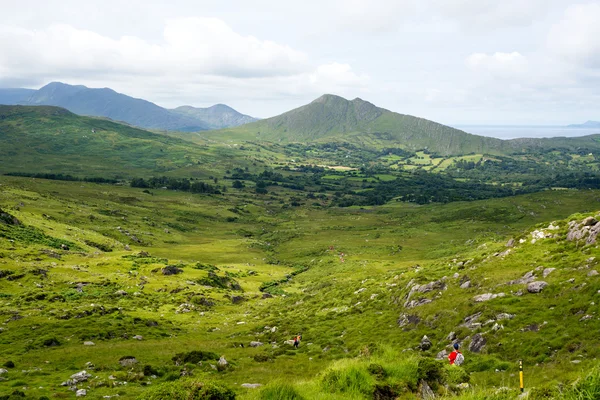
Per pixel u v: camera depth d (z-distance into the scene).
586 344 25.50
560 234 52.75
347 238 198.50
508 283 42.44
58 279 87.81
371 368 18.31
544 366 25.02
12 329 49.22
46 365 33.88
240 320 71.81
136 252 142.50
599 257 37.81
